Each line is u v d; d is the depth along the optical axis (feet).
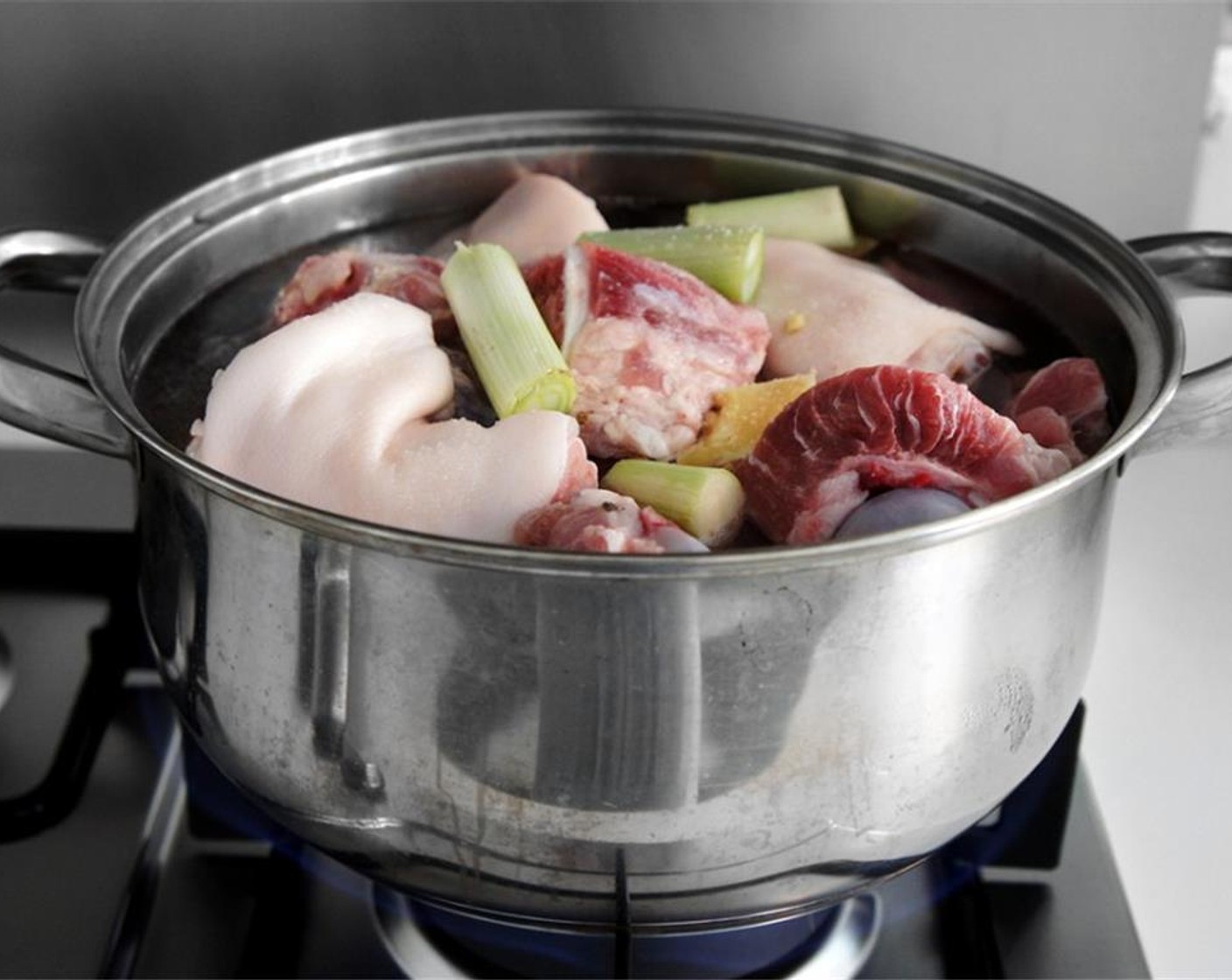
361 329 3.15
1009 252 3.72
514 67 4.45
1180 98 4.48
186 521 2.79
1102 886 3.36
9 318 4.77
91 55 4.40
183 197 3.57
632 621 2.46
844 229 3.82
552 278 3.45
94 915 3.25
